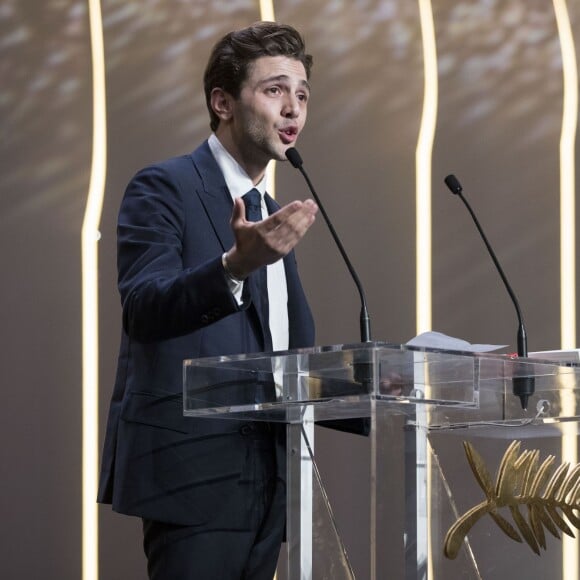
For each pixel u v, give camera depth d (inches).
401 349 211.0
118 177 572.1
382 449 212.2
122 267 279.0
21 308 571.2
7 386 568.1
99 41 580.7
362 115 562.6
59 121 577.9
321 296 554.3
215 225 288.5
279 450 277.7
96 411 562.9
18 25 585.3
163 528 271.1
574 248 544.1
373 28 565.9
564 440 250.2
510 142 553.3
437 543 227.1
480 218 551.5
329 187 559.5
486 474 235.9
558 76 553.6
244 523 271.6
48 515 559.8
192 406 236.7
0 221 576.1
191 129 569.9
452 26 562.3
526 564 238.4
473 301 547.5
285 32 304.8
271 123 297.9
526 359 227.8
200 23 575.8
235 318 282.7
